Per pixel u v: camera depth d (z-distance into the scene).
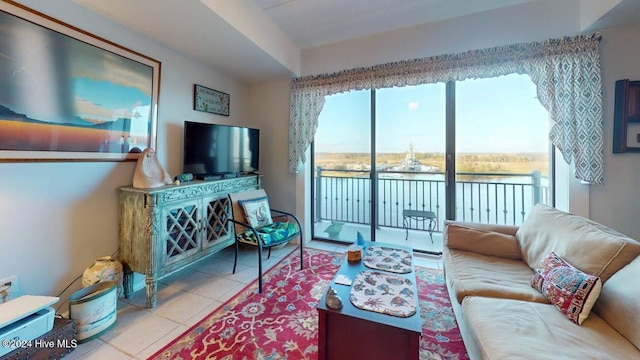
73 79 1.80
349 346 1.24
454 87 2.81
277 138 3.53
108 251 2.06
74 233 1.85
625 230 2.19
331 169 3.68
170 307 1.94
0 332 1.21
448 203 2.88
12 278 1.57
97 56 1.93
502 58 2.40
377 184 3.48
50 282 1.74
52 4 1.68
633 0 1.81
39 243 1.68
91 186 1.94
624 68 2.15
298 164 3.34
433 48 2.70
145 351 1.49
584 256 1.34
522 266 1.74
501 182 2.81
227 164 2.97
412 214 3.39
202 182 2.45
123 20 2.02
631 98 2.13
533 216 1.92
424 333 1.65
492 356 0.95
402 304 1.29
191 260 2.31
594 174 2.20
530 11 2.38
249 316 1.83
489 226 2.10
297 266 2.72
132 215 2.01
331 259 2.90
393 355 1.17
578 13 2.26
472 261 1.80
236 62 2.87
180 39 2.34
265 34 2.59
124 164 2.16
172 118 2.57
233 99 3.40
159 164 2.24
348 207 3.71
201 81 2.90
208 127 2.76
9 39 1.50
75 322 1.51
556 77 2.26
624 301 1.05
